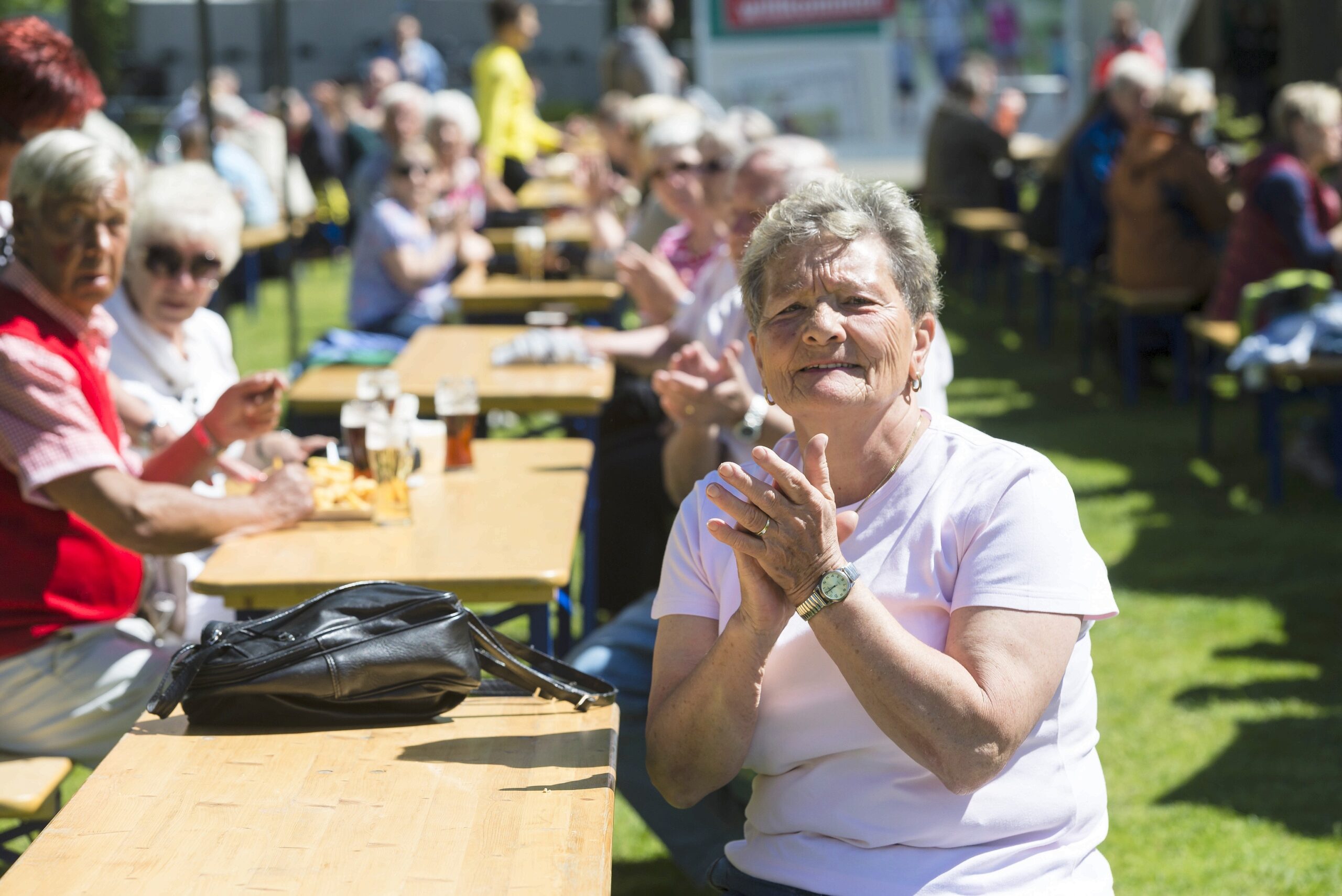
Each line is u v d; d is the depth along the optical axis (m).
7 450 3.69
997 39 22.08
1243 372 8.64
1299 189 9.33
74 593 3.81
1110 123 12.12
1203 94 10.91
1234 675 6.24
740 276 2.76
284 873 2.18
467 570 3.74
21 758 3.78
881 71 22.08
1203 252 11.05
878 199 2.69
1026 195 20.78
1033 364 13.20
